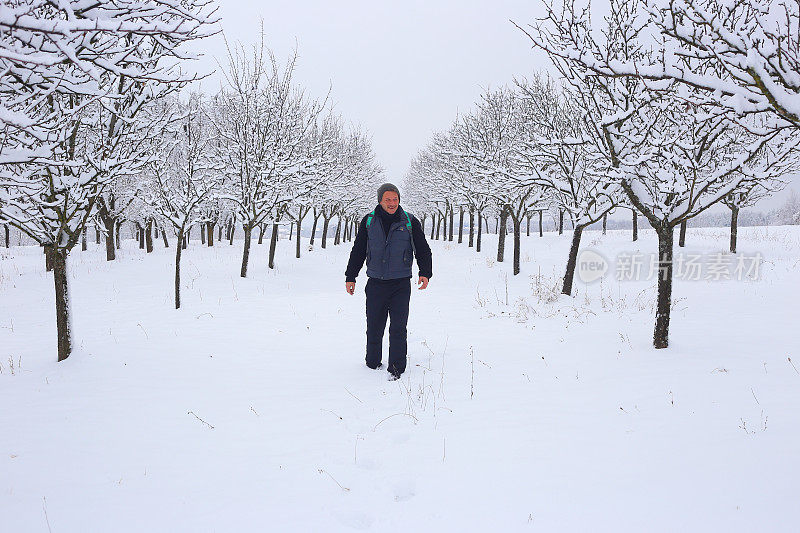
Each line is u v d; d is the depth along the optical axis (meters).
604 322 7.01
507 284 12.33
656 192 5.43
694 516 2.15
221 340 6.33
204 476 2.72
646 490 2.40
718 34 2.57
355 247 4.73
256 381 4.55
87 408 3.87
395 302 4.50
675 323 6.79
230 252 20.09
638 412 3.49
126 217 19.98
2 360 5.58
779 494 2.29
